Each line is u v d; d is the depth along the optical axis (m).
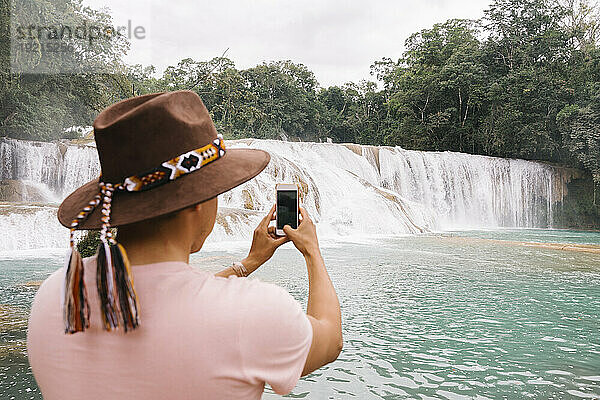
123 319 0.94
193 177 1.06
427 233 19.08
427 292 7.16
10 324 4.89
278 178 18.31
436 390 3.52
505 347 4.57
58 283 1.13
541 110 38.16
